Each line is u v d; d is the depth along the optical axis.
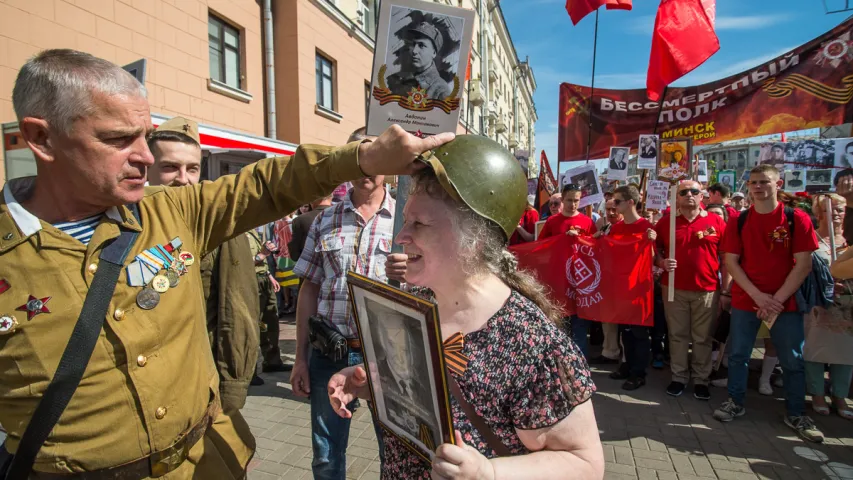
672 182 4.66
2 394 1.12
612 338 5.68
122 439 1.17
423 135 2.09
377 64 2.03
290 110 10.65
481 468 0.93
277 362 5.30
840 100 6.12
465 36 2.07
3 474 1.18
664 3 5.75
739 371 4.04
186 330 1.35
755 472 3.26
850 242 4.52
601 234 4.96
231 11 9.38
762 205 3.66
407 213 1.21
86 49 6.55
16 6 5.68
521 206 1.20
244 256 2.17
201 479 1.40
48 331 1.11
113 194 1.17
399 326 1.05
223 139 6.43
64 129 1.09
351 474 3.21
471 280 1.18
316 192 1.40
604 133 8.15
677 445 3.65
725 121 7.03
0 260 1.12
